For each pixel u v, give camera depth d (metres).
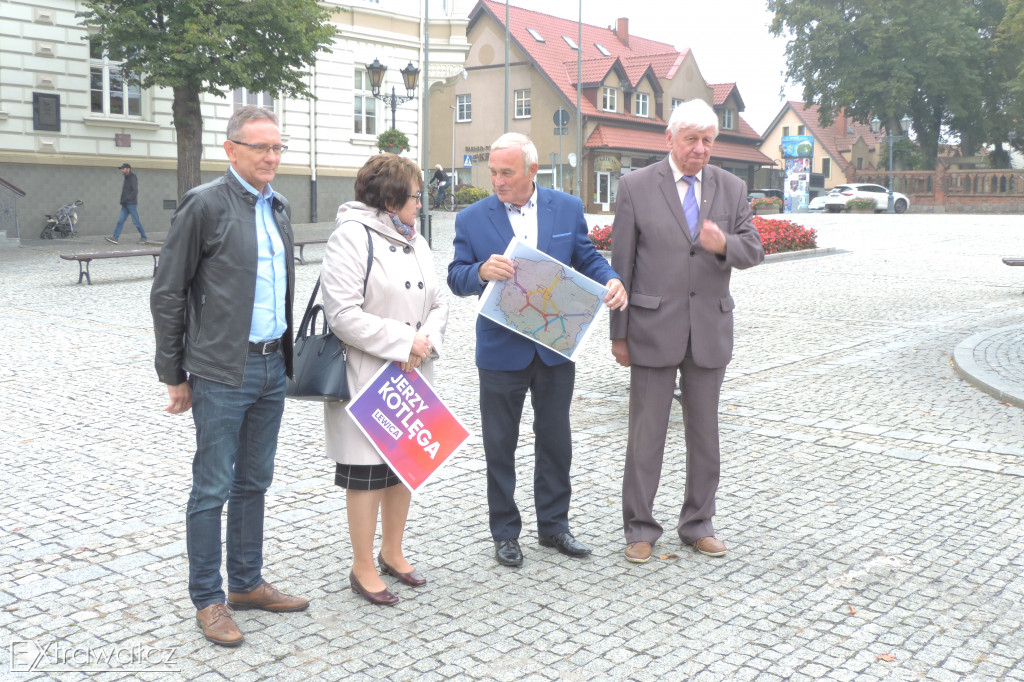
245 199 3.47
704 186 4.27
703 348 4.23
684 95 54.94
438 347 3.77
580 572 4.17
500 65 49.66
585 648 3.46
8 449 6.05
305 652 3.42
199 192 3.38
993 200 46.50
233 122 3.45
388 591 3.88
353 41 28.09
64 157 22.55
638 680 3.22
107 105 23.36
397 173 3.69
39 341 9.95
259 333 3.52
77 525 4.69
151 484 5.36
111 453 5.99
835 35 49.22
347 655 3.40
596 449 6.13
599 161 48.41
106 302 12.89
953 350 9.15
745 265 4.09
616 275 4.19
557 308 4.09
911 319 11.57
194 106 20.05
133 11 18.22
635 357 4.28
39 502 5.04
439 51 30.20
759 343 10.07
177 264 3.36
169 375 3.43
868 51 49.84
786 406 7.25
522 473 5.59
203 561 3.49
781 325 11.23
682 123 4.12
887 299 13.44
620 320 4.32
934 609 3.78
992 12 52.06
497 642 3.50
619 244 4.30
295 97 21.14
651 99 52.91
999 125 51.41
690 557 4.34
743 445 6.19
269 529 4.67
